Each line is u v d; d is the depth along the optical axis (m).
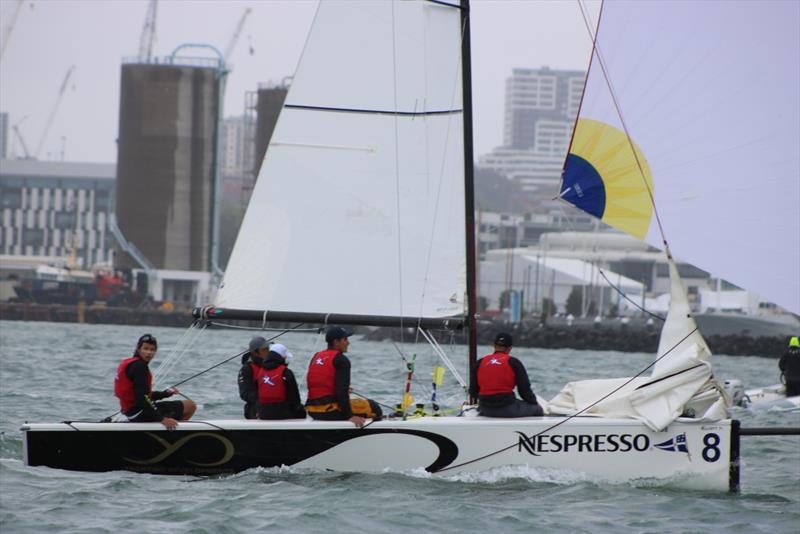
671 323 45.53
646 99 45.72
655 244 45.75
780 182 44.41
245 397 46.56
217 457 44.50
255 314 47.91
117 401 73.31
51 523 37.31
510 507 40.91
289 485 43.25
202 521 37.84
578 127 46.53
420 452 44.72
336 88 48.22
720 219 45.00
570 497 42.69
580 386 46.69
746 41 44.72
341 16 48.19
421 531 37.62
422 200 47.94
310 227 48.22
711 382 45.25
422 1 48.00
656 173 45.66
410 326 47.66
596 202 46.50
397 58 48.19
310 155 48.28
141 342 44.97
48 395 75.75
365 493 42.06
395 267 47.97
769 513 41.53
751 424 74.88
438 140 47.94
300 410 45.91
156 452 44.34
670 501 42.78
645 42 45.69
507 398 45.09
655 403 44.78
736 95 44.81
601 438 44.62
